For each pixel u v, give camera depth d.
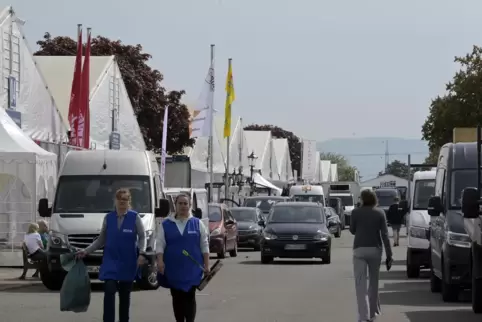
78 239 23.59
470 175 20.75
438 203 20.83
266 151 110.44
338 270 31.22
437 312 18.61
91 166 25.22
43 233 28.55
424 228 26.62
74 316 18.41
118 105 51.22
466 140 25.88
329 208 63.19
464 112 51.06
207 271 14.37
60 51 68.88
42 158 30.56
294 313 18.84
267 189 87.81
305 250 33.78
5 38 36.19
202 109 53.50
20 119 36.91
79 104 41.38
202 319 17.91
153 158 26.58
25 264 27.69
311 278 27.84
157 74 67.88
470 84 50.62
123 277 14.33
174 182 46.59
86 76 41.69
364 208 16.77
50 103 40.19
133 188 24.77
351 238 62.19
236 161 89.38
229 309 19.61
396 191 85.69
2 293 23.31
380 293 22.70
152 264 23.44
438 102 52.06
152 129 67.06
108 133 49.34
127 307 14.53
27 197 31.25
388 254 16.77
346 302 20.97
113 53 66.50
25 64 37.97
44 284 24.31
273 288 24.55
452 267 19.38
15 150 30.19
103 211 24.38
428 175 28.33
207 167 73.25
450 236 19.47
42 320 17.81
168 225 14.21
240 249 48.59
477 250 17.31
